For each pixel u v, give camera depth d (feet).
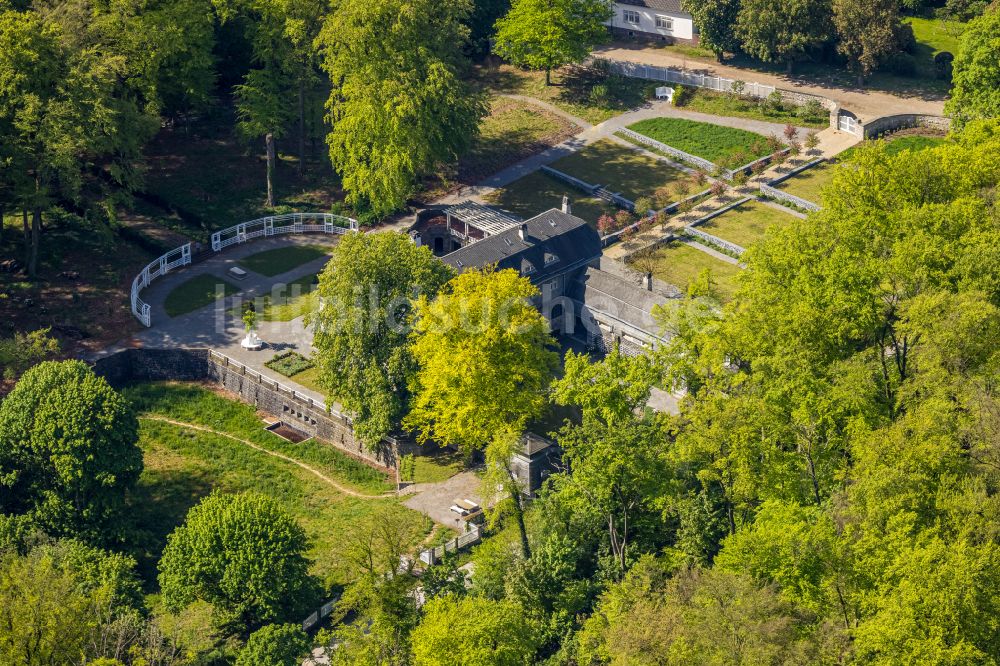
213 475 356.79
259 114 453.99
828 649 216.95
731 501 289.53
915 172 338.34
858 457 268.62
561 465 338.75
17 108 395.75
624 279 405.18
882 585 228.02
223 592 293.02
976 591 214.90
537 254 397.60
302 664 277.44
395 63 436.35
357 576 296.30
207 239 443.32
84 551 305.32
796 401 289.74
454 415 334.03
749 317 306.76
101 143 401.29
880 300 308.60
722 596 225.35
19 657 254.27
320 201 466.29
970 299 280.51
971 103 463.83
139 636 271.69
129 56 439.22
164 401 384.88
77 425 319.88
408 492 345.31
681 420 298.76
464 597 284.20
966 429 256.32
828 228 325.83
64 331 393.70
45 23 406.82
